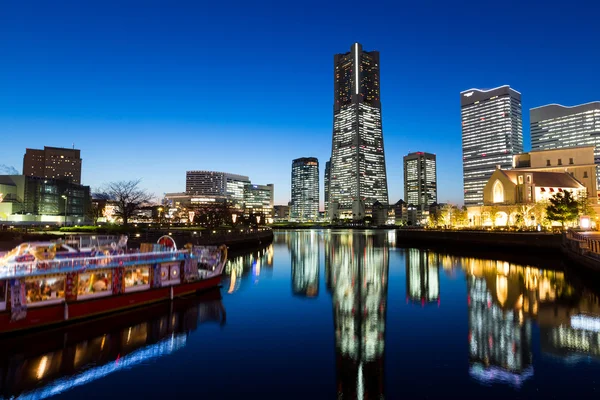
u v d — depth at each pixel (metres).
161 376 19.03
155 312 30.27
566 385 17.75
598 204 118.12
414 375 18.97
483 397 16.67
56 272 25.55
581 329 26.03
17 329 23.73
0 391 17.48
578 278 46.28
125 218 99.50
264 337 24.89
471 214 133.75
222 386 17.91
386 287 42.50
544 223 99.75
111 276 29.23
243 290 40.47
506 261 65.69
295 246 112.62
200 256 41.19
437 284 43.94
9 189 175.88
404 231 127.25
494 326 27.03
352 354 21.84
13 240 59.91
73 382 18.41
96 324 26.86
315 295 38.19
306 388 17.67
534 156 146.50
